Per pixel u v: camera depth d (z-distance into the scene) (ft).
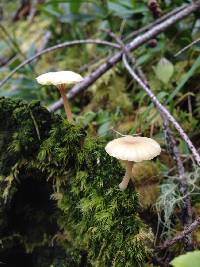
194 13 0.80
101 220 0.43
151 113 0.73
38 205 0.52
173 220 0.55
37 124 0.49
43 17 1.29
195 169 0.58
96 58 0.98
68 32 1.13
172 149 0.59
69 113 0.53
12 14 1.60
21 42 1.28
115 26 1.02
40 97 0.91
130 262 0.42
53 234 0.52
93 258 0.45
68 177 0.48
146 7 0.90
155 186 0.59
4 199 0.50
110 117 0.77
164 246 0.47
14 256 0.54
